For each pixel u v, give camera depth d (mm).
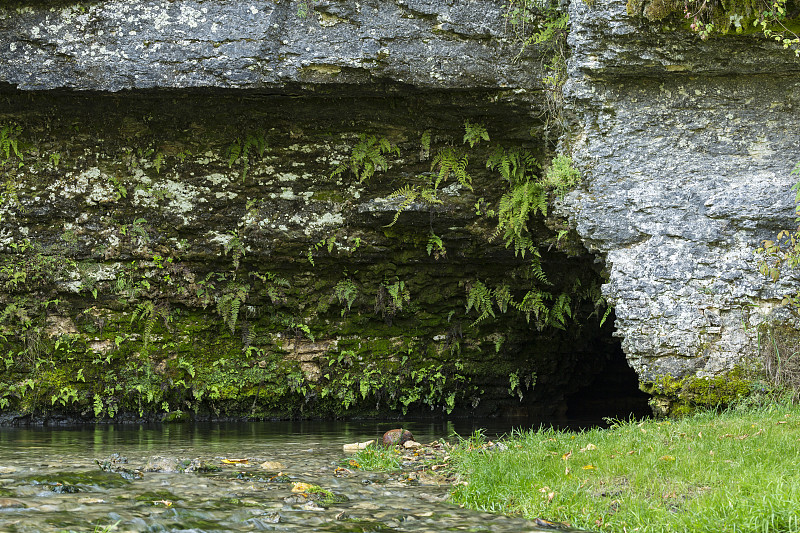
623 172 9273
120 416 11938
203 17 9414
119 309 11695
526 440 7074
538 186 10547
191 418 12211
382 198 11320
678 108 9148
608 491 4816
